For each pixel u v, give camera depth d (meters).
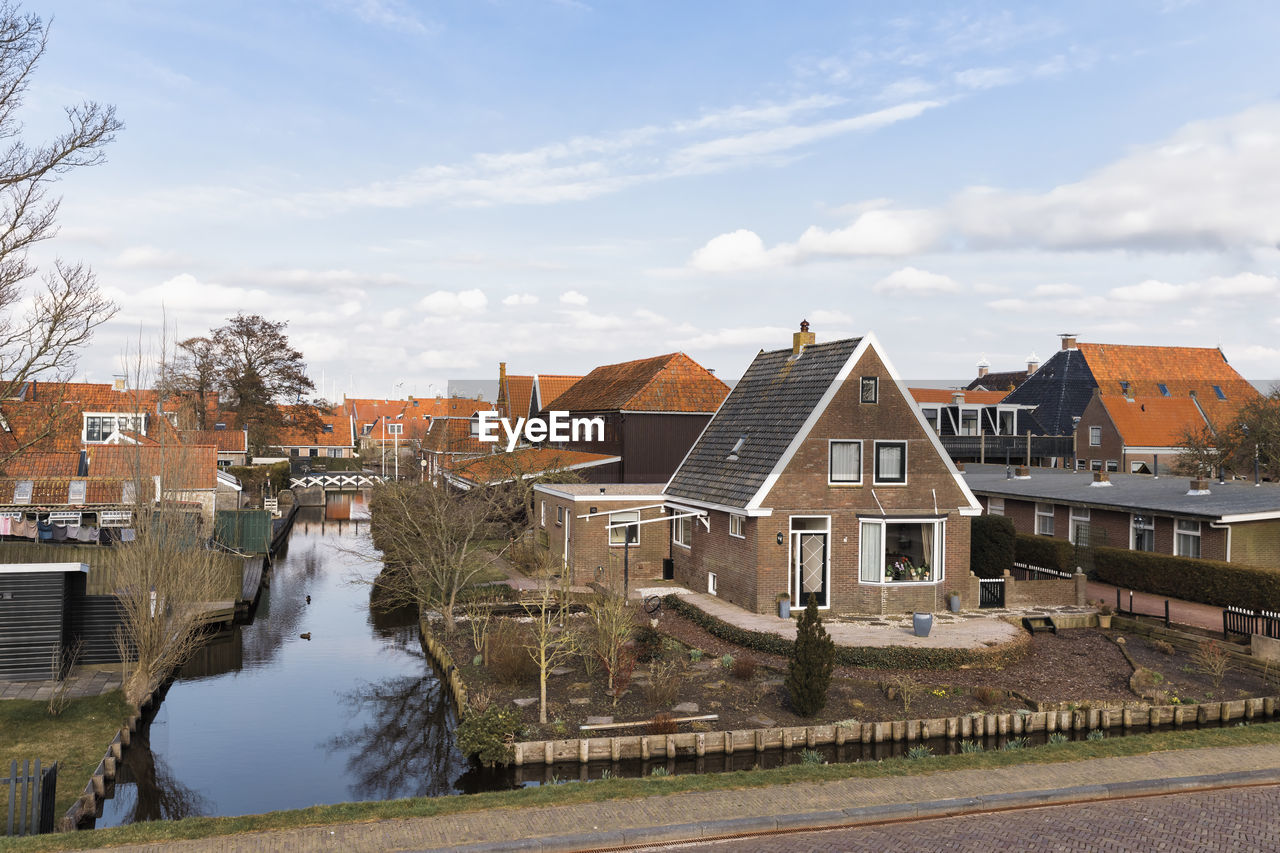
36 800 12.41
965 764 14.04
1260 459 48.91
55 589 21.38
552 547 34.53
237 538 41.56
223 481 48.50
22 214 20.28
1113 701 19.00
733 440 28.94
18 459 38.31
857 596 25.42
